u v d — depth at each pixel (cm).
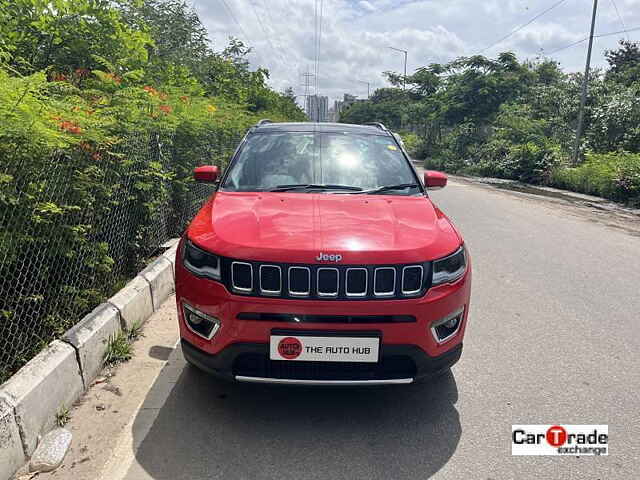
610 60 3844
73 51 566
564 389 326
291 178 358
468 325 427
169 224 562
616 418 295
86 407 282
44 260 301
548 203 1244
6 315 261
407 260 258
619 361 367
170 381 314
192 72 1241
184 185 578
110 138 351
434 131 3803
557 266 620
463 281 279
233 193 341
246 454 250
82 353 293
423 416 290
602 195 1320
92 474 232
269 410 289
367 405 299
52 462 234
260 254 253
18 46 527
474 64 2881
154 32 1059
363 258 254
